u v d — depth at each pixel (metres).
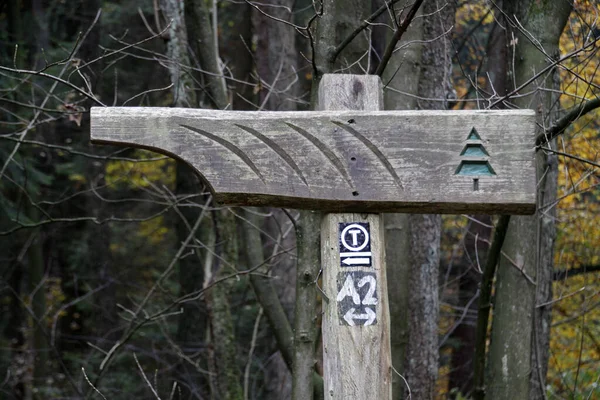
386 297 4.09
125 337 8.55
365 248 4.11
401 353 7.93
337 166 4.08
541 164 7.40
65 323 17.75
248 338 14.42
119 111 4.05
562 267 11.36
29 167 12.98
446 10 8.13
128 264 19.94
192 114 4.09
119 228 19.81
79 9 16.88
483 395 7.25
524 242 7.35
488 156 4.10
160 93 17.36
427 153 4.09
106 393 15.07
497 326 7.44
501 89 10.93
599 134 10.03
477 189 4.07
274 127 4.09
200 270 13.70
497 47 10.96
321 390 7.04
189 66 8.70
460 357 13.73
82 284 17.80
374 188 4.07
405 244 7.94
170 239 20.53
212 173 4.05
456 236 13.84
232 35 15.48
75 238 17.78
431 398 8.27
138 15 17.39
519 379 7.31
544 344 7.87
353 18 7.94
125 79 17.08
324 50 5.84
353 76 4.30
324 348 4.11
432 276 8.35
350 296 4.06
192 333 13.58
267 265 8.76
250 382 13.54
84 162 16.70
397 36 5.61
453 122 4.12
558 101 7.48
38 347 15.18
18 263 16.70
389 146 4.09
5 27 13.89
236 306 13.83
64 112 7.45
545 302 7.83
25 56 13.50
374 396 3.99
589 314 11.91
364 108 4.27
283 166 4.07
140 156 17.97
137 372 15.12
